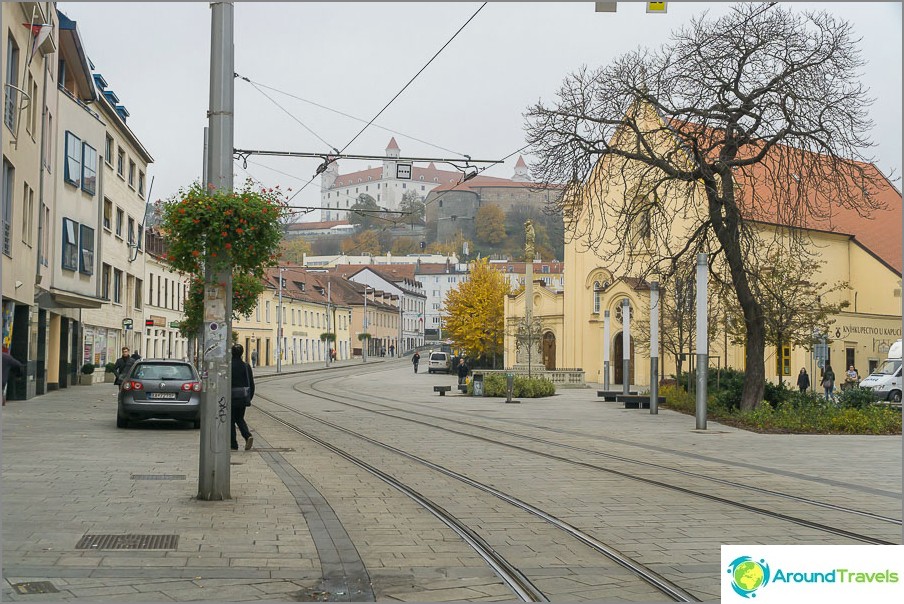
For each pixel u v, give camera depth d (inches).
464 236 7130.9
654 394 1256.2
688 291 1251.8
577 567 319.9
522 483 534.9
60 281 1355.8
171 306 2583.7
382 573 307.1
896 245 2498.8
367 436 834.2
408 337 6186.0
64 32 1365.7
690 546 356.5
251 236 432.5
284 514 407.2
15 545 330.3
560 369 2399.1
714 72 1066.7
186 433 807.1
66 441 711.1
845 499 490.3
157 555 321.4
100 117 1651.1
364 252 7194.9
